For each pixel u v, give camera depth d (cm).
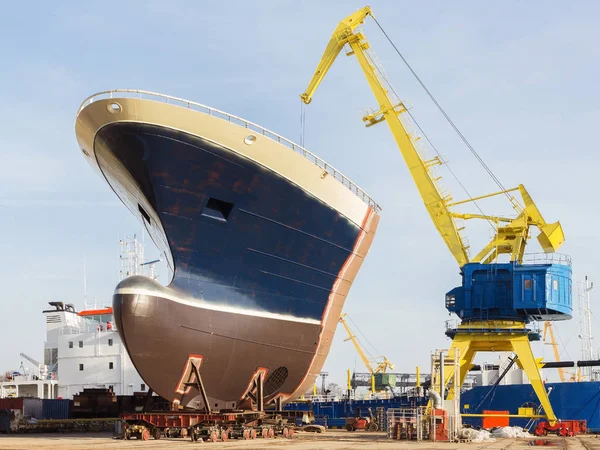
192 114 3297
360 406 6141
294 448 2808
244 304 3672
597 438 4188
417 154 5281
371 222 4331
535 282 4800
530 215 5131
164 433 3431
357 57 5384
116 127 3303
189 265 3494
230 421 3394
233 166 3444
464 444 3306
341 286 4256
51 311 6141
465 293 4972
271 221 3684
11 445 2992
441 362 3819
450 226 5203
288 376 4006
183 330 3391
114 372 5422
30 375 6153
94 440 3378
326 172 3825
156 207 3441
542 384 4788
